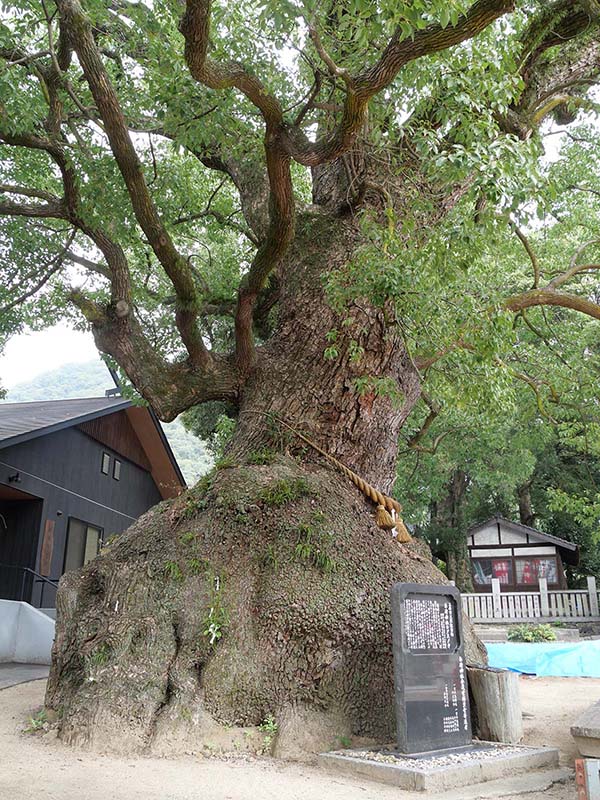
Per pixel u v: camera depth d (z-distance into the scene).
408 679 5.12
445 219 6.56
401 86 6.29
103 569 5.97
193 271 10.93
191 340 7.20
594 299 17.11
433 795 4.18
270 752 4.95
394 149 7.21
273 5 4.93
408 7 4.10
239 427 7.32
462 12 4.39
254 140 8.20
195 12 4.67
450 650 5.53
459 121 6.03
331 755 4.84
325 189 8.56
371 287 5.87
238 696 5.19
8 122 6.98
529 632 15.26
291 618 5.43
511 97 5.92
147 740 4.84
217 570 5.73
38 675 9.19
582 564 25.97
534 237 15.24
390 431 7.38
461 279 6.55
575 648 11.23
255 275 6.79
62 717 5.18
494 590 19.83
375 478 7.18
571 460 24.80
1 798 3.55
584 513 12.80
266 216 8.70
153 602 5.61
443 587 5.66
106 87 5.82
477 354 6.25
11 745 4.84
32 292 10.41
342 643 5.45
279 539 5.88
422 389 9.42
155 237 6.44
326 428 7.08
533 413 14.67
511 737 5.63
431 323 6.18
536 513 26.00
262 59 7.26
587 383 11.49
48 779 3.97
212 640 5.34
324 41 6.16
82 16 5.77
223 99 7.15
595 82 8.27
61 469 16.00
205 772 4.41
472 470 20.28
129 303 7.38
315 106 6.42
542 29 7.72
